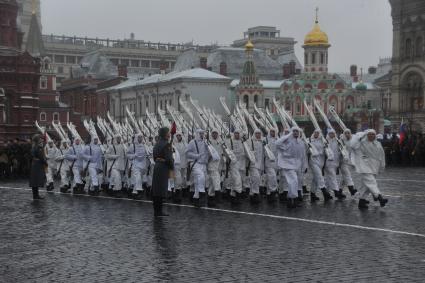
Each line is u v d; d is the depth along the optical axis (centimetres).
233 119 2630
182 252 1358
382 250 1355
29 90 6675
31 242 1502
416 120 8856
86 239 1534
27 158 3994
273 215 1916
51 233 1628
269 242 1462
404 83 9175
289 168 2117
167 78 9456
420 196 2417
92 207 2195
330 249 1373
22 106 6625
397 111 9194
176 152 2341
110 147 2664
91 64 13725
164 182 1927
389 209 2022
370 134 2031
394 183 3055
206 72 9306
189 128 2848
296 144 2128
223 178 2416
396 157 4778
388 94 11175
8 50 6762
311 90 9556
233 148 2314
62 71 18712
